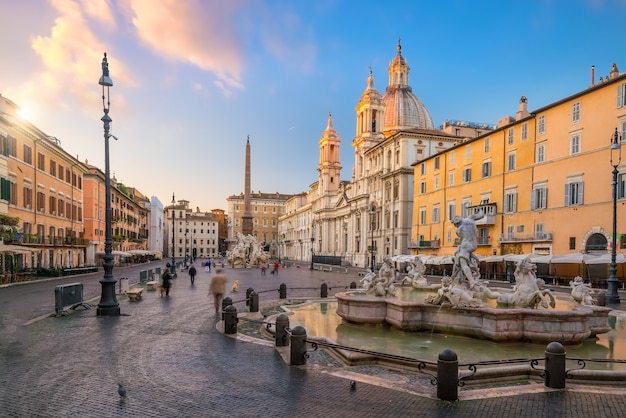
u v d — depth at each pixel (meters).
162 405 7.94
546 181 44.78
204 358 11.20
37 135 45.00
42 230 47.38
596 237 39.41
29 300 23.22
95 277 45.28
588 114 40.34
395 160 76.31
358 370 10.34
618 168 37.38
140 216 119.19
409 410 7.83
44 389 8.72
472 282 14.66
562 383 8.98
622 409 7.91
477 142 55.56
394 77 102.69
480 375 9.41
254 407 7.89
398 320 14.48
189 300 23.83
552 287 38.31
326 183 121.06
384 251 79.38
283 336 12.59
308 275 55.75
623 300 27.94
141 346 12.44
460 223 15.58
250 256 79.38
